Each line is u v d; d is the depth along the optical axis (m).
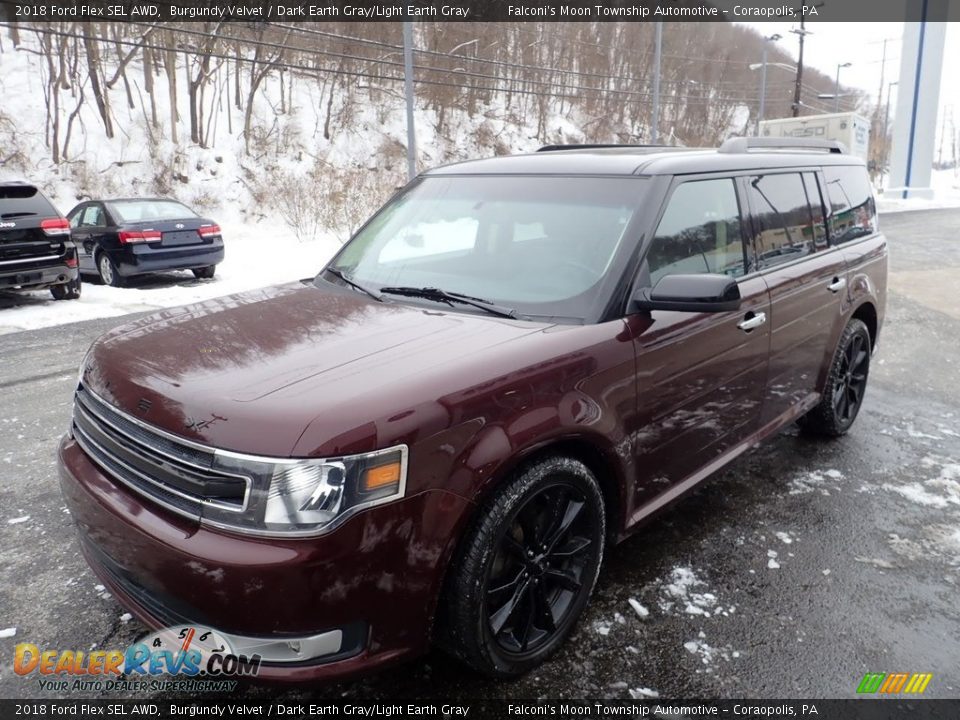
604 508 2.76
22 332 8.23
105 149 24.33
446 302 2.92
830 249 4.33
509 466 2.25
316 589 1.93
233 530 1.94
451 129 35.44
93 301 10.31
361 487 1.95
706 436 3.28
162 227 11.94
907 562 3.29
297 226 21.86
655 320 2.84
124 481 2.24
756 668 2.58
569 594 2.67
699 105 51.62
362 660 2.07
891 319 8.88
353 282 3.26
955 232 19.77
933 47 35.47
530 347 2.42
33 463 4.35
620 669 2.57
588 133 42.62
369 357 2.32
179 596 2.00
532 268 2.95
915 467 4.36
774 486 4.08
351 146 30.83
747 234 3.52
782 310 3.67
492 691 2.46
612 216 2.97
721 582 3.10
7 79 25.17
